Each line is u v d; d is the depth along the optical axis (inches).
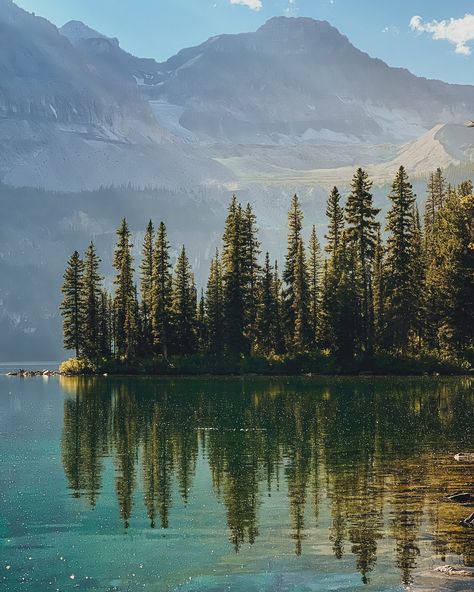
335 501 832.9
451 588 549.3
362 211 3747.5
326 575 588.4
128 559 642.8
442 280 3376.0
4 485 955.3
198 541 692.7
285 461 1112.8
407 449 1210.0
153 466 1088.8
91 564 630.5
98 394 2672.2
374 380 3142.2
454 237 3395.7
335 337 3742.6
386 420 1644.9
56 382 3809.1
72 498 877.8
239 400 2240.4
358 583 568.4
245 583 577.3
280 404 2076.8
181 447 1275.8
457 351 3420.3
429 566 600.7
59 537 713.0
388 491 877.8
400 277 3688.5
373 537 684.7
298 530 717.9
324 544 669.3
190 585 576.4
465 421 1614.2
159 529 736.3
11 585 582.2
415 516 756.0
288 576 589.6
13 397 2669.8
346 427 1524.4
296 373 3784.5
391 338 3705.7
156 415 1834.4
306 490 897.5
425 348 3786.9
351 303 3722.9
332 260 4160.9
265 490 905.5
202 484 951.0
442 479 945.5
